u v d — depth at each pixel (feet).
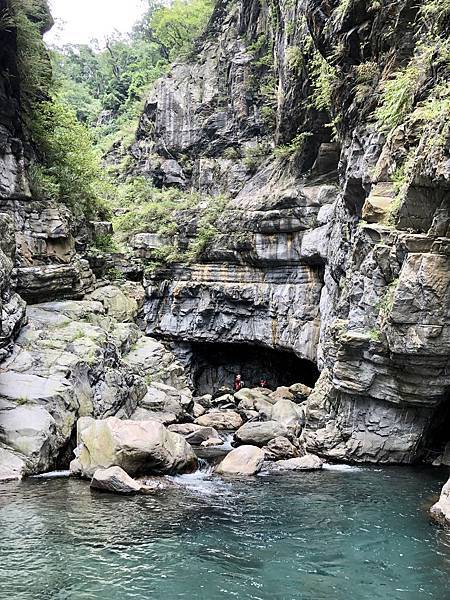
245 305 104.32
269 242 98.78
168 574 30.04
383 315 49.83
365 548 33.83
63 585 28.40
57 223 77.15
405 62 59.98
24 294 72.43
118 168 154.10
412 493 45.29
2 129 72.79
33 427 50.83
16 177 73.61
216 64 143.95
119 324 84.02
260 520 38.65
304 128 97.04
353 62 68.69
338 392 57.77
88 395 60.08
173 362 87.25
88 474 48.24
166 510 40.55
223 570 30.63
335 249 75.97
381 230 51.85
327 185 92.99
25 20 80.48
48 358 59.62
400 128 53.16
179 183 138.31
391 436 54.90
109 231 100.58
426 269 44.86
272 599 27.58
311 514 40.04
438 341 45.62
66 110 97.45
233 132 132.87
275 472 52.31
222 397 95.20
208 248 108.37
